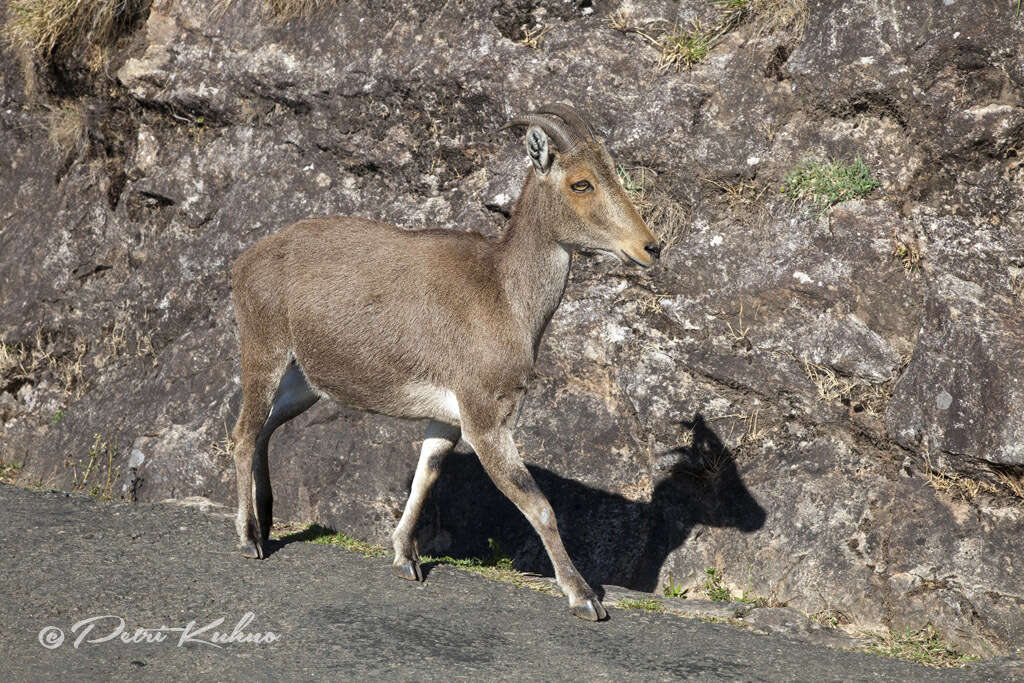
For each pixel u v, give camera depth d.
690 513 12.33
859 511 11.59
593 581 12.27
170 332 15.17
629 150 13.55
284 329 10.26
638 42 13.96
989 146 12.24
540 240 9.71
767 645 9.23
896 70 12.75
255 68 15.65
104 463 14.04
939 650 10.06
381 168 15.02
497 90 14.25
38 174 17.64
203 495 13.28
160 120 16.50
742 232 12.98
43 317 16.17
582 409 12.93
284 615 8.91
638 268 13.03
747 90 13.45
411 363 9.83
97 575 9.45
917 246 12.24
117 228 16.38
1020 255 11.94
